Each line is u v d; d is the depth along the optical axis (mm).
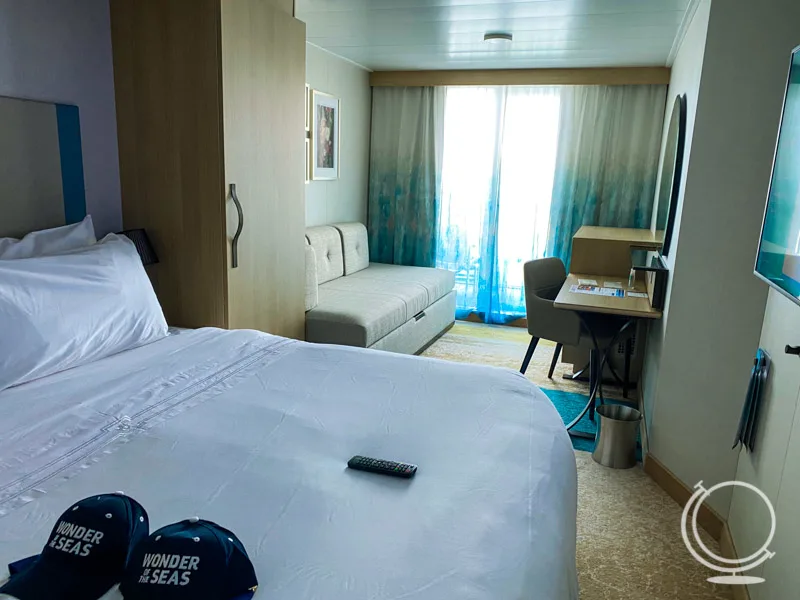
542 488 1308
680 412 2438
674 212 2783
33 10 2221
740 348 2264
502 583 980
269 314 3014
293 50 2961
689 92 2742
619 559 2082
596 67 4559
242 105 2598
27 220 2260
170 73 2504
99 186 2574
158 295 2738
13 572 944
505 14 3160
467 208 5227
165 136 2570
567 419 3307
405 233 5434
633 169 4711
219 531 934
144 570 875
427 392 1809
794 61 1554
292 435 1485
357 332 3396
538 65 4602
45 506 1148
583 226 4738
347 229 4777
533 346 3660
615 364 3879
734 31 2113
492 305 5309
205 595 863
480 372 2004
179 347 2143
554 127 4895
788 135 1557
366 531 1097
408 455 1414
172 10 2443
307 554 1026
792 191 1477
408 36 3783
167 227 2654
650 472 2656
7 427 1455
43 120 2281
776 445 1728
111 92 2600
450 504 1200
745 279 2217
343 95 4793
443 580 972
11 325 1714
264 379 1866
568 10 3031
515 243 5156
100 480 1247
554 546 1138
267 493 1214
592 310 2896
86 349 1905
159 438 1438
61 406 1584
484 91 4996
